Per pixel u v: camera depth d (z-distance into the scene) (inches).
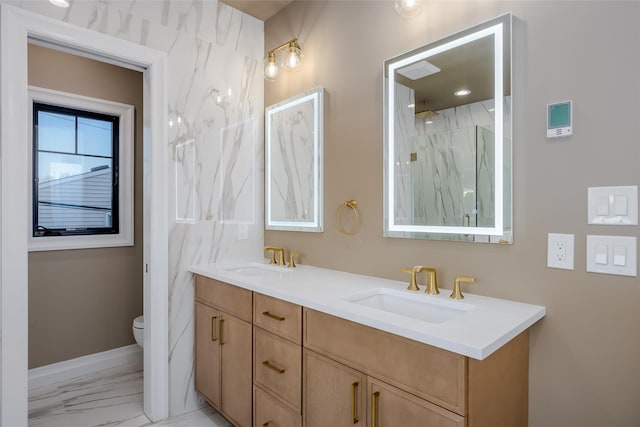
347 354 49.9
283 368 61.0
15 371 63.8
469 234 57.5
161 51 81.5
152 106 80.5
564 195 48.3
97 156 110.4
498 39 54.2
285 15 94.2
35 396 91.7
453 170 59.6
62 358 101.3
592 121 46.0
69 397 91.5
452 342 37.9
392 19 69.4
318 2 85.1
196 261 87.4
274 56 91.4
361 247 74.9
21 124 64.2
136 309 115.0
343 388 50.4
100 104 108.0
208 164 89.7
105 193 112.0
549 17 49.7
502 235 53.6
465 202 58.2
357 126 75.6
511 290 53.5
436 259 62.6
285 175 92.9
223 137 92.4
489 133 55.4
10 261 63.2
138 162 115.4
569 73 47.9
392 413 44.3
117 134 114.1
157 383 81.3
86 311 105.6
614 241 44.3
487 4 56.1
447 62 60.4
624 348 43.9
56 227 103.0
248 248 97.3
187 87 86.0
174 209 83.9
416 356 41.8
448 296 56.8
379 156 71.2
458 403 38.0
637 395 43.0
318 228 83.2
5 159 62.6
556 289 49.1
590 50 46.3
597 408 45.8
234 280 71.2
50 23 67.2
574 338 47.6
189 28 86.6
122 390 95.4
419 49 64.0
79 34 70.6
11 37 63.2
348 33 77.8
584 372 46.8
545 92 49.9
